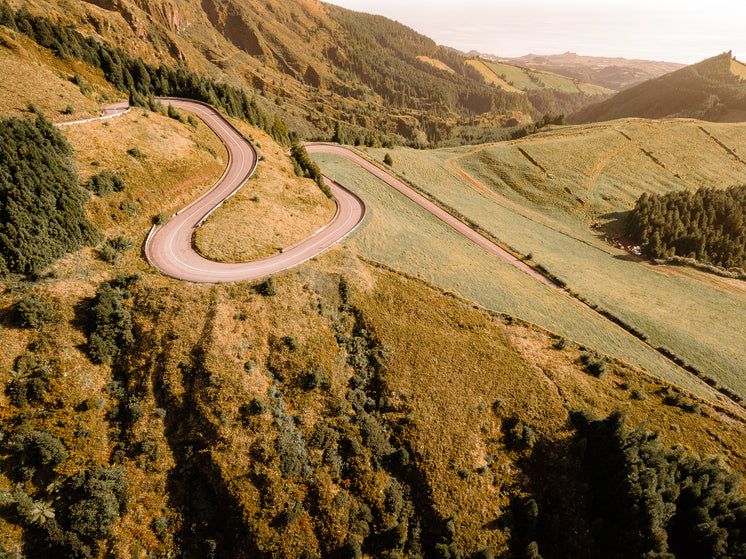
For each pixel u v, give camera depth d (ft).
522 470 155.12
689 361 210.79
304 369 167.12
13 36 276.41
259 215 241.76
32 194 167.22
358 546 128.36
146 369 155.43
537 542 139.95
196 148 267.80
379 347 186.50
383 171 390.42
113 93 321.73
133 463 137.59
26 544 117.39
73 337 152.25
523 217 374.22
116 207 201.26
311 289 199.62
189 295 176.86
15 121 180.24
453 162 468.34
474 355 191.01
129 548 123.54
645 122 540.11
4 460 124.06
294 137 458.09
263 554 125.80
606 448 153.58
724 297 274.57
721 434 170.40
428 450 153.79
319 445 148.97
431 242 283.79
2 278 154.30
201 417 146.20
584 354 200.64
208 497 136.05
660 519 131.85
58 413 136.05
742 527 129.80
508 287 248.52
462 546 135.74
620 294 266.36
